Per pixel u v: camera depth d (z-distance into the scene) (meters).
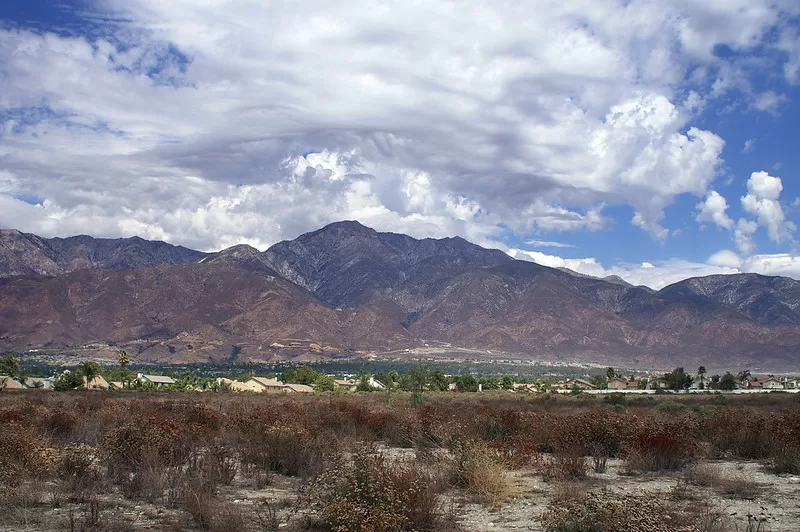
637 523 10.12
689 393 114.00
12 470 13.88
